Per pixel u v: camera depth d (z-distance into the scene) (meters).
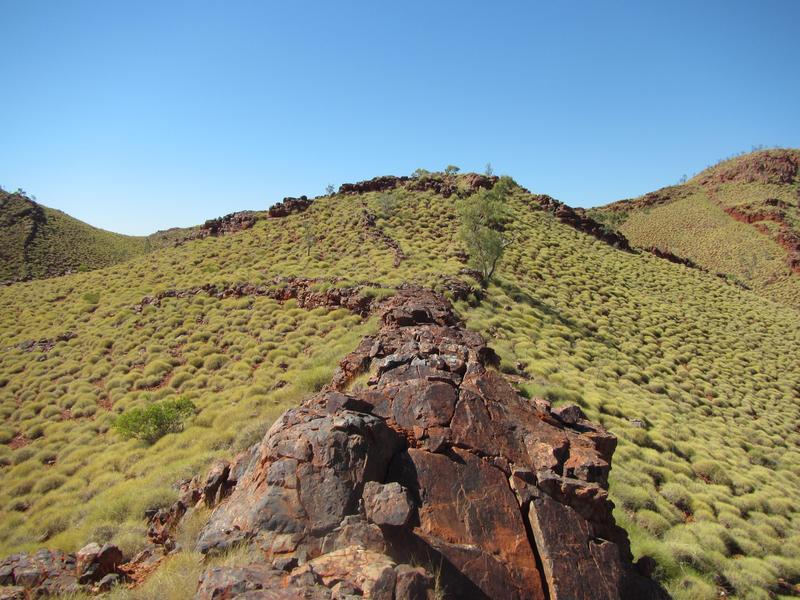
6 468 20.69
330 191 70.44
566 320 37.47
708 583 12.04
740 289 67.44
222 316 35.34
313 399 9.35
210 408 22.03
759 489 19.89
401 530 6.39
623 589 6.70
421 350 11.74
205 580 5.35
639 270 60.31
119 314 38.47
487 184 71.06
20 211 107.25
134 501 12.99
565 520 7.12
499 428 8.59
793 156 156.00
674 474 18.50
